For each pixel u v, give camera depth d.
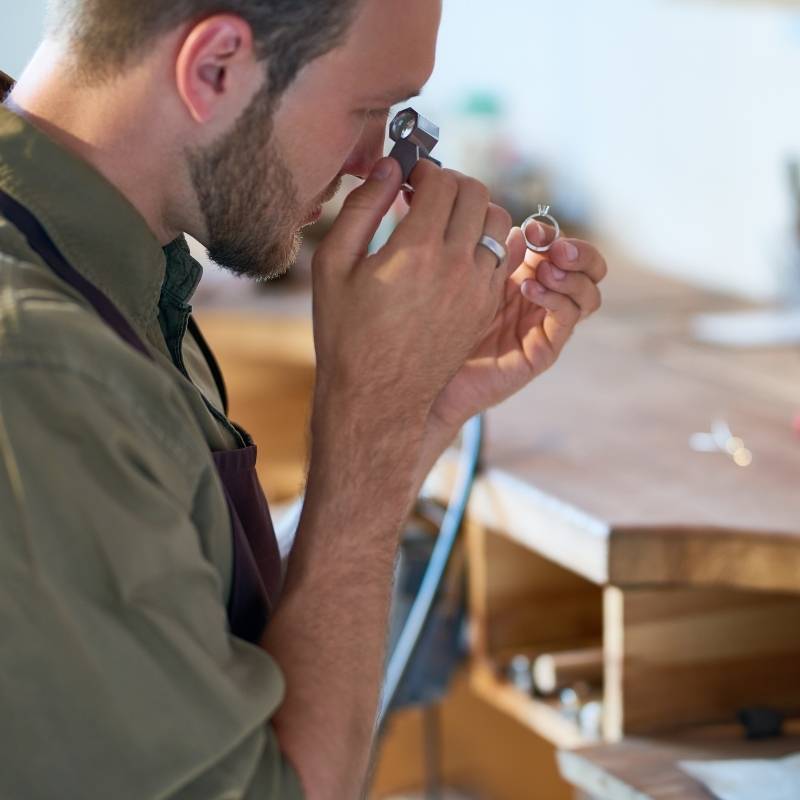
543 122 3.99
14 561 0.91
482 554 2.01
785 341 2.71
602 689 1.89
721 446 2.02
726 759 1.59
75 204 1.05
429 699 2.05
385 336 1.12
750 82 3.30
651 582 1.65
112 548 0.92
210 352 1.43
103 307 1.05
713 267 3.44
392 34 1.07
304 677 1.06
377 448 1.12
